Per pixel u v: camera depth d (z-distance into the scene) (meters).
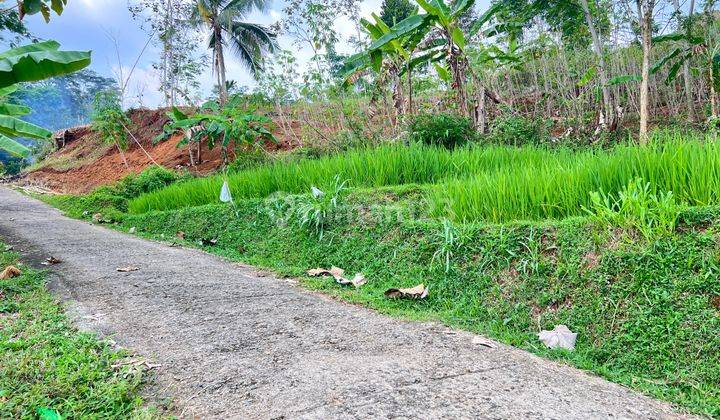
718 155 2.97
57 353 2.02
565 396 1.82
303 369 1.97
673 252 2.54
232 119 10.66
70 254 4.59
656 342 2.28
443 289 3.20
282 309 2.89
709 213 2.66
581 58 9.08
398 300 3.18
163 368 1.96
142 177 10.55
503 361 2.15
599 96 7.76
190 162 12.47
